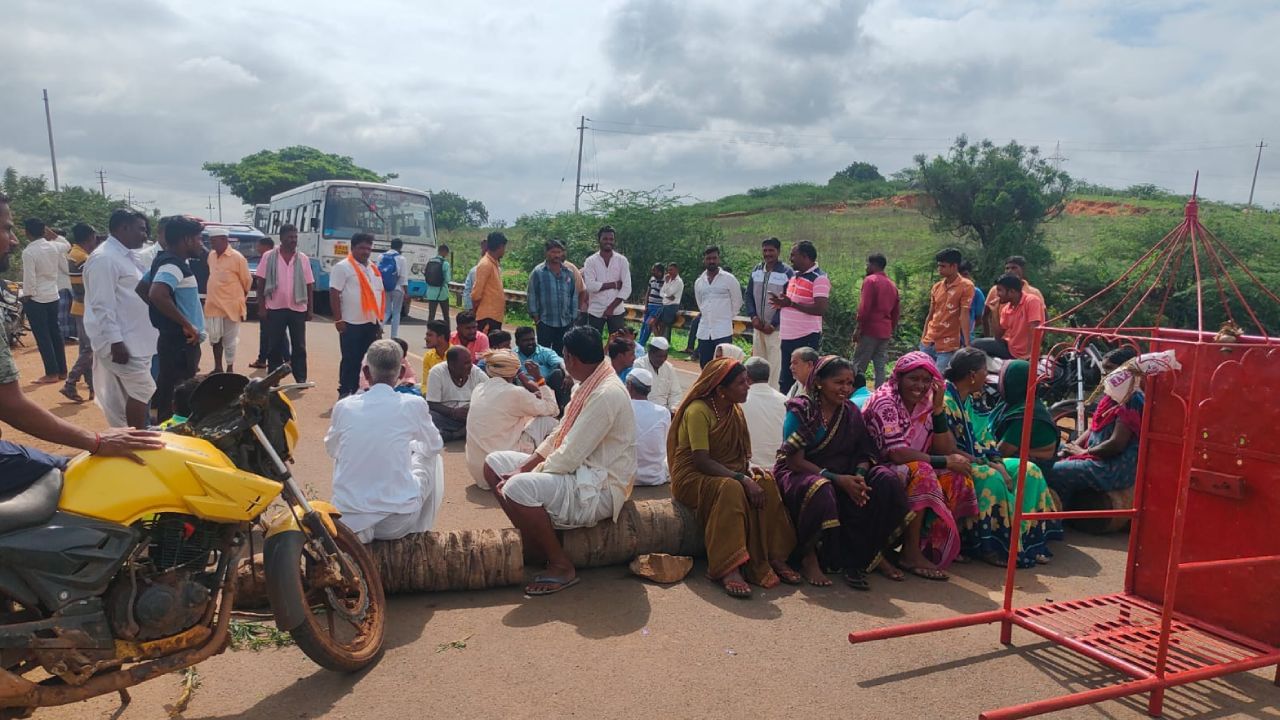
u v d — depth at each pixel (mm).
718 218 47562
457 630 3941
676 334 17359
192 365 6699
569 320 9617
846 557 4781
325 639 3346
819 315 8562
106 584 2779
